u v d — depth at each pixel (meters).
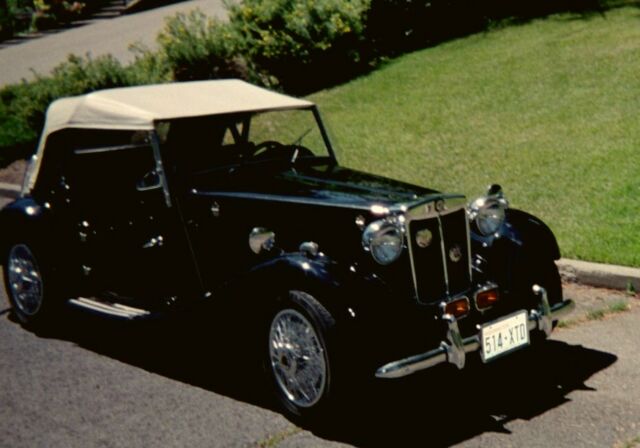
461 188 9.39
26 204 7.23
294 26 14.41
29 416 5.66
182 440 5.21
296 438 5.16
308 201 5.61
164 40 15.32
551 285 5.96
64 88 14.48
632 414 5.16
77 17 27.09
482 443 4.95
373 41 15.05
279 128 6.69
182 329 5.93
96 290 7.09
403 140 11.15
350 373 5.03
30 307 7.32
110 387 6.07
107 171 6.67
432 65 13.85
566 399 5.41
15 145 14.45
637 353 6.00
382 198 5.47
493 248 5.88
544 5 15.66
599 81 11.67
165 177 6.18
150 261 6.56
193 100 6.66
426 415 5.38
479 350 5.29
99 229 6.87
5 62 21.58
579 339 6.33
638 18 14.05
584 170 9.22
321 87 14.36
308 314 5.12
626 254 7.32
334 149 6.92
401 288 5.39
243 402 5.72
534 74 12.41
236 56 15.01
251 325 5.59
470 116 11.49
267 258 5.71
